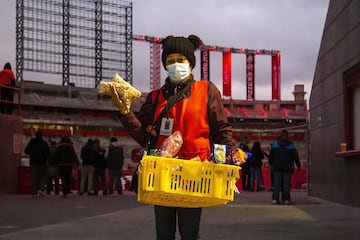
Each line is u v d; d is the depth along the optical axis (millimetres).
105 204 11086
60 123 59156
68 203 11445
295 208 9633
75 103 62312
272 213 8773
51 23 65250
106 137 61844
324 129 12406
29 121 57406
